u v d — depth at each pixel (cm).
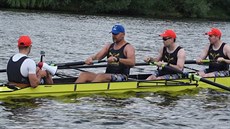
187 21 10356
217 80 2391
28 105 1847
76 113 1778
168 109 1917
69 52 3938
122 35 2144
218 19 12400
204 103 2055
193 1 12225
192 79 2181
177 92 2259
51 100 1952
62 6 10700
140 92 2200
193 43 5422
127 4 11119
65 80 2217
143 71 3009
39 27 6188
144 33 6394
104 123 1667
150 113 1838
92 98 2030
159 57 2353
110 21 8425
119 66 2166
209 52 2478
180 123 1722
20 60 1922
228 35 7206
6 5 9894
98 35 5703
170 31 2280
